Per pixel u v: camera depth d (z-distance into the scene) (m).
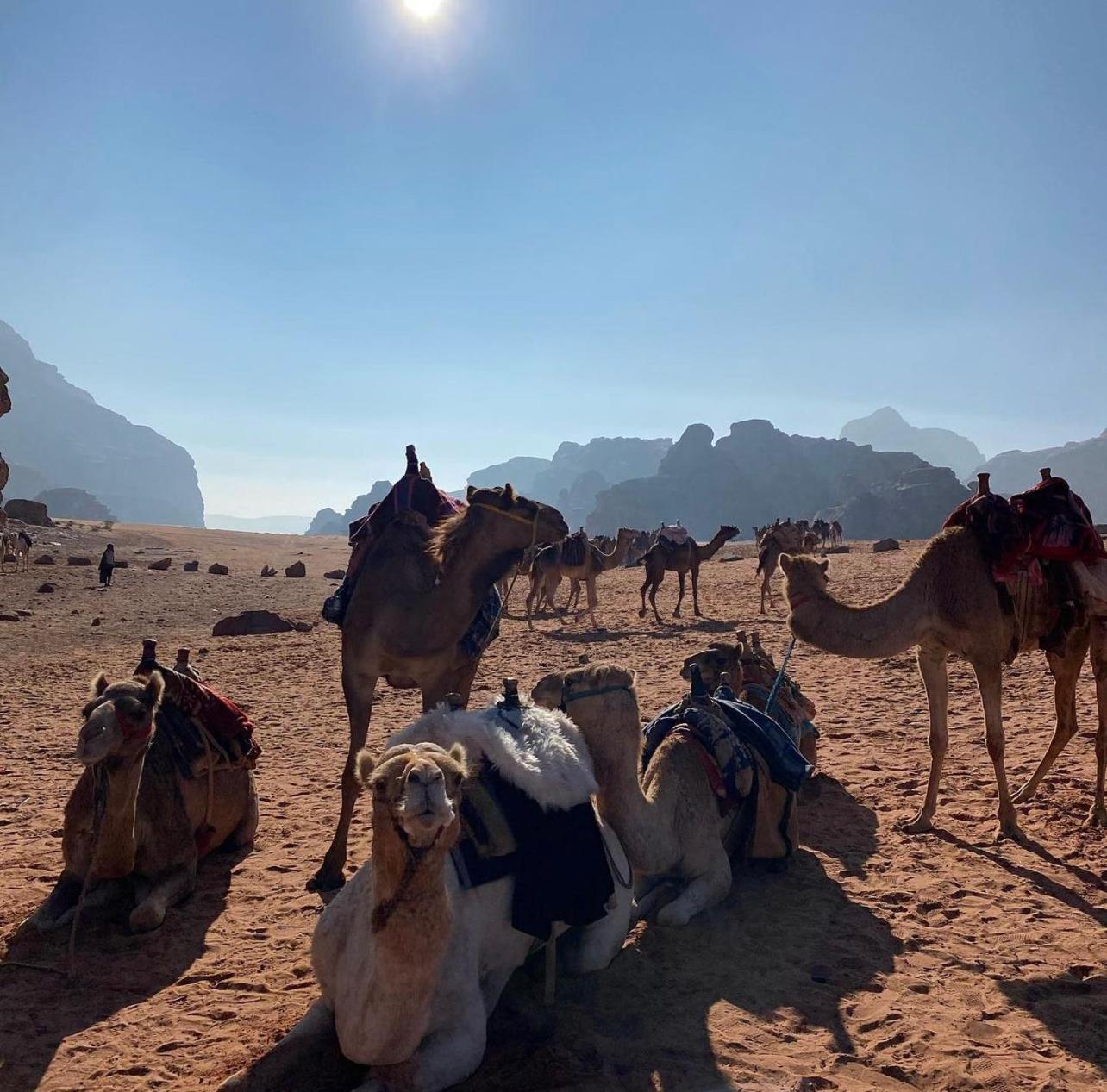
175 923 5.83
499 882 4.18
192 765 6.32
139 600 36.47
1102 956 5.18
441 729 4.43
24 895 6.28
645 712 11.88
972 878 6.27
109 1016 4.76
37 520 76.88
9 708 14.05
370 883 3.91
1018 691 11.91
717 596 30.02
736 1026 4.54
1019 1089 4.02
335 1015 3.80
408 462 7.13
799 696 8.00
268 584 45.72
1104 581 6.95
